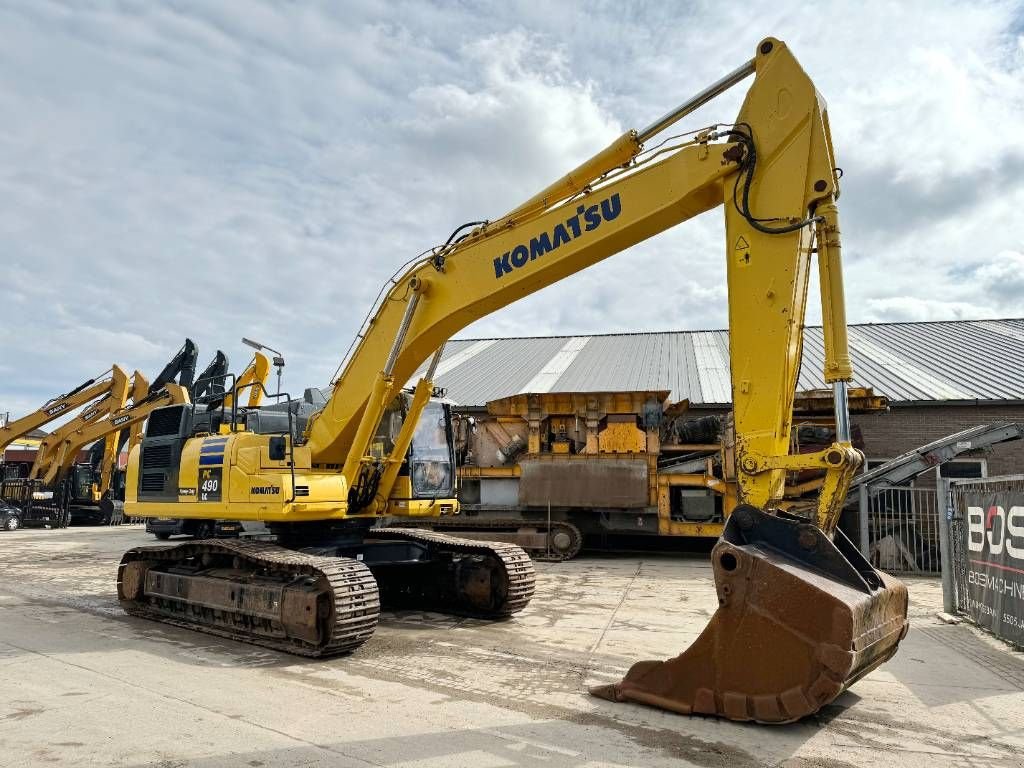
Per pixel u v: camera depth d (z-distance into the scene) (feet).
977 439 43.86
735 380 16.43
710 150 17.81
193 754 13.43
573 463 50.03
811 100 16.35
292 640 21.90
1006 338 72.38
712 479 47.55
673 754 13.53
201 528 30.68
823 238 15.94
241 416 28.40
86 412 78.79
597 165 19.93
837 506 15.31
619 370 72.84
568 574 41.09
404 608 29.22
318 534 26.61
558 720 15.43
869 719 15.66
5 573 40.47
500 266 21.97
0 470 87.71
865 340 76.28
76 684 18.15
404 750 13.67
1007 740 14.52
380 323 25.12
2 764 12.89
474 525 51.62
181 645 22.80
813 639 13.92
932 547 44.14
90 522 87.40
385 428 27.81
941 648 22.59
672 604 30.50
